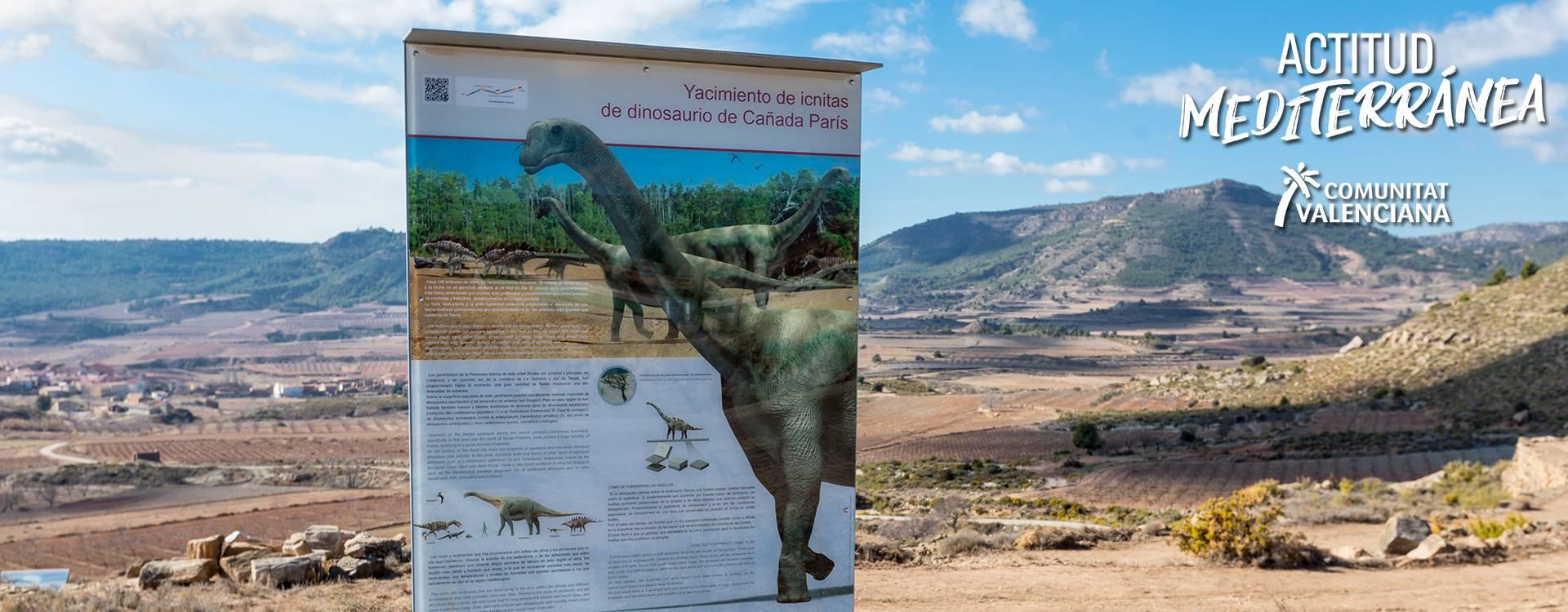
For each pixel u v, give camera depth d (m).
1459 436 95.31
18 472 102.31
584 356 5.07
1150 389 174.12
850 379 5.51
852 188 5.48
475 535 4.97
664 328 5.19
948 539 15.34
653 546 5.25
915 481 82.00
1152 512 42.06
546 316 5.00
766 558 5.43
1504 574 12.63
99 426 142.62
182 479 97.81
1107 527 18.39
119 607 9.30
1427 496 29.77
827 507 5.51
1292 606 10.61
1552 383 113.50
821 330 5.44
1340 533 18.77
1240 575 12.56
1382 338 167.88
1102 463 95.88
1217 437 116.06
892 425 142.12
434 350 4.88
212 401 164.50
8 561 55.31
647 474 5.21
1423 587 11.81
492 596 5.02
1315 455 91.31
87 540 63.84
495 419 4.96
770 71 5.30
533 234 4.96
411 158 4.79
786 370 5.39
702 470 5.29
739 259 5.29
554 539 5.08
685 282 5.20
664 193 5.15
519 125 4.92
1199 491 71.12
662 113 5.13
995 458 107.44
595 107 5.03
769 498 5.41
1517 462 32.25
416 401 4.88
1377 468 78.75
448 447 4.92
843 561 5.54
